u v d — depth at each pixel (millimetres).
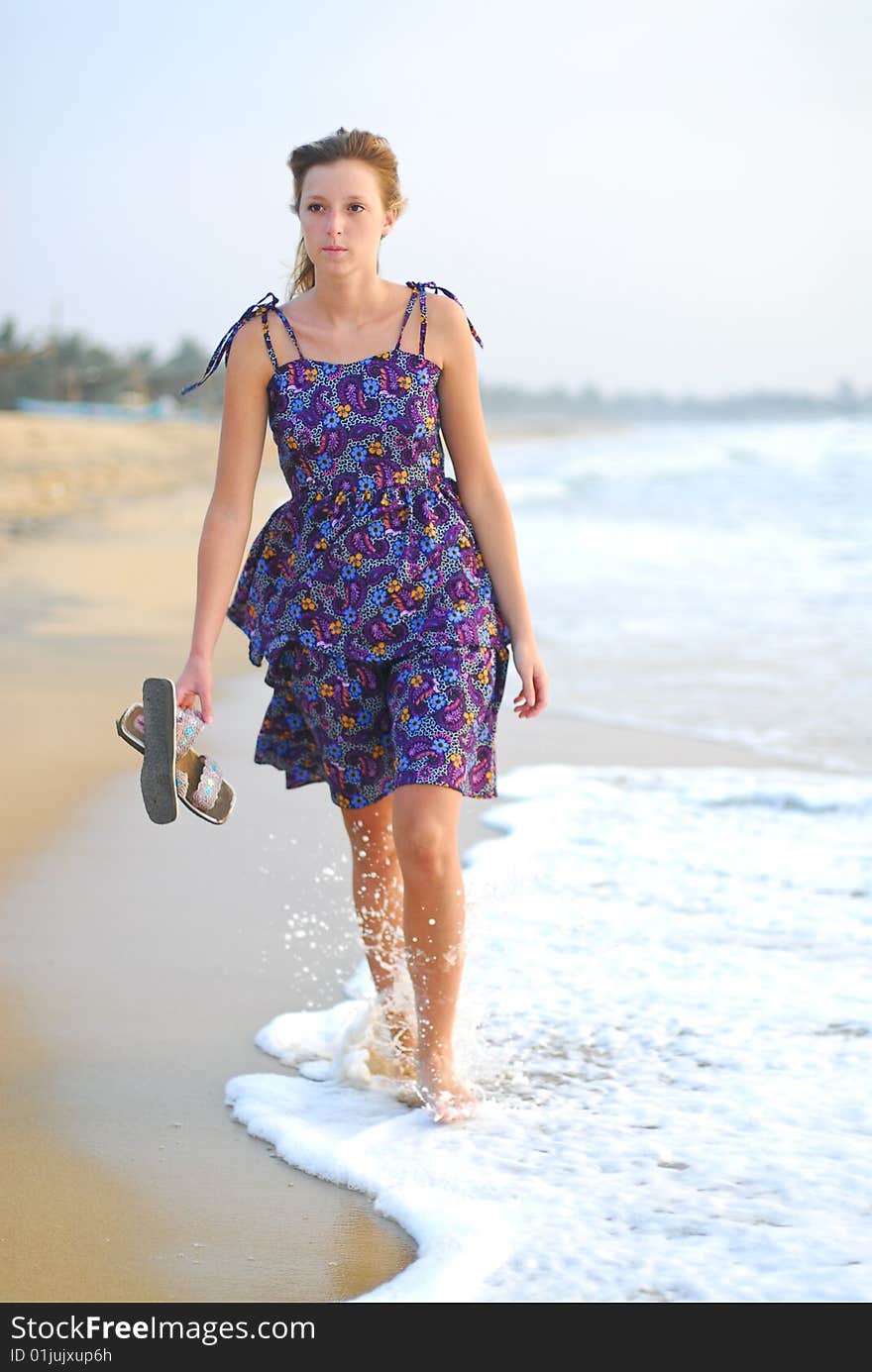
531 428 138500
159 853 5348
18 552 16312
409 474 3408
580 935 4590
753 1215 2865
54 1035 3828
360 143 3432
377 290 3465
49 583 13500
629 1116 3348
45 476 30562
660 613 12125
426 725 3291
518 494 28547
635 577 14617
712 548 17344
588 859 5422
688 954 4430
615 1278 2648
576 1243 2766
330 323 3453
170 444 55844
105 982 4184
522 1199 2945
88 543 17703
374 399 3395
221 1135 3309
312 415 3391
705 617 11852
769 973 4258
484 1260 2707
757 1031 3832
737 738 7617
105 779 6344
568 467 43375
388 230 3539
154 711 3066
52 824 5660
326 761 3537
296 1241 2830
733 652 10227
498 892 4949
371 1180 3045
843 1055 3668
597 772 6887
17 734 7168
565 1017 3947
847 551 16594
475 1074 3592
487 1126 3311
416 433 3404
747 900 4941
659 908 4859
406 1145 3217
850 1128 3252
